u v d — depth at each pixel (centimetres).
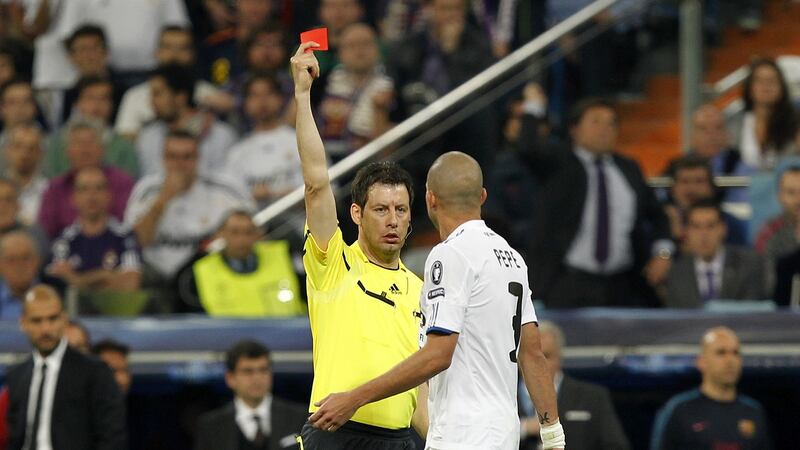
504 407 2362
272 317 3994
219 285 4103
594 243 4109
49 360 3544
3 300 4131
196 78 4950
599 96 4794
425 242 4456
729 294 4084
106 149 4741
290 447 3681
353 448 2516
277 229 4250
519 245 4416
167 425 4097
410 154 4434
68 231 4294
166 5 5212
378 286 2542
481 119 4534
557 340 3638
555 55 4700
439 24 4759
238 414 3691
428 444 2381
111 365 3719
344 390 2492
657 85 4928
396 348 2523
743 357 3888
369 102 4744
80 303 4091
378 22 5281
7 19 5369
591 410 3647
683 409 3731
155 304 4138
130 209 4416
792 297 4062
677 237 4281
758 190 4294
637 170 4178
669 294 4100
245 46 5016
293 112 4862
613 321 3938
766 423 3738
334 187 4322
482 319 2358
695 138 4572
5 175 4797
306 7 5297
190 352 3906
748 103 4572
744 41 5088
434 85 4734
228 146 4872
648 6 4784
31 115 5000
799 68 4897
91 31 5038
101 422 3531
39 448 3500
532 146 4175
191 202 4416
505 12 5088
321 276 2520
